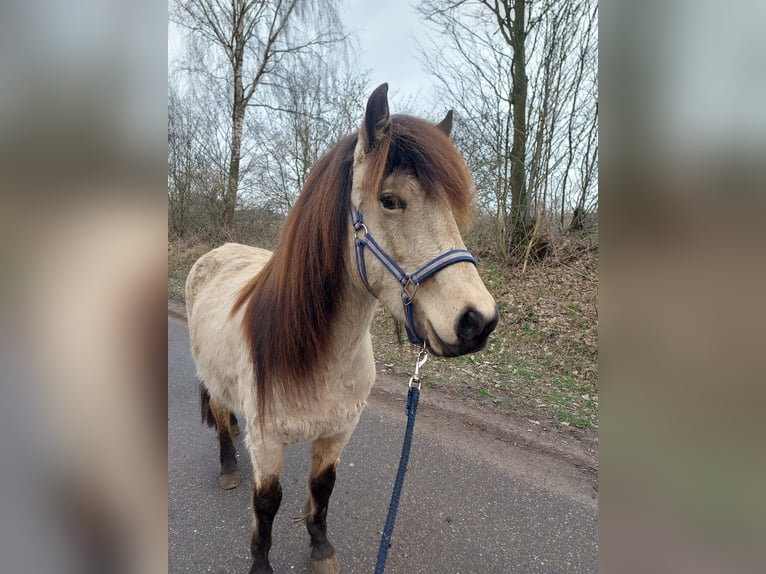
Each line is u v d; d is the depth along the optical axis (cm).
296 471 276
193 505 238
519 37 686
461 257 116
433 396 383
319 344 150
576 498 248
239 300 198
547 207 746
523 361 480
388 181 122
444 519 229
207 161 1084
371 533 219
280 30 1053
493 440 310
